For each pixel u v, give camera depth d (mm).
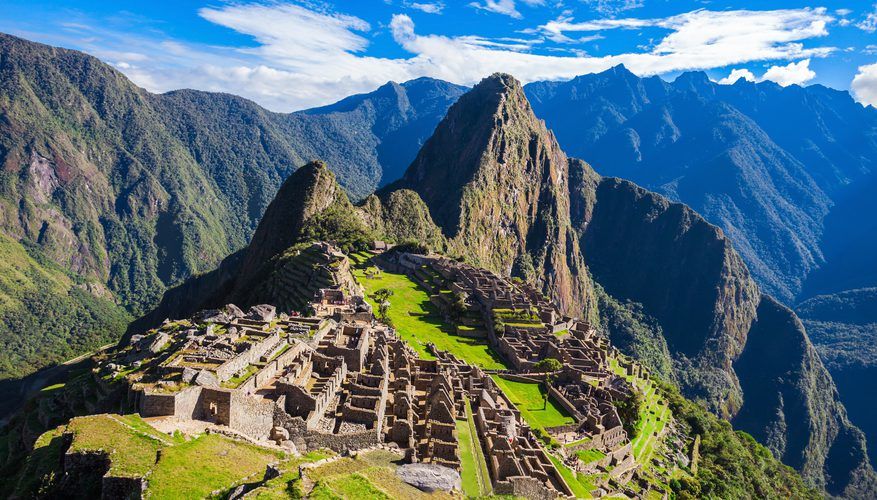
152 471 32188
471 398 77812
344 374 61000
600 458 100125
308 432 47156
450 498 39594
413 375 73000
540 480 59594
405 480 39688
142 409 40375
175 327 70812
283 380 51156
